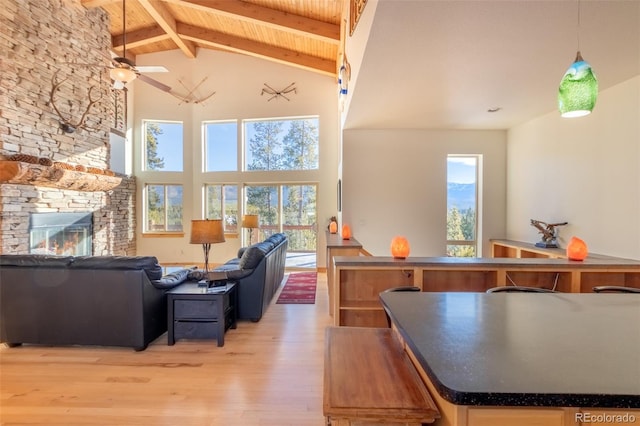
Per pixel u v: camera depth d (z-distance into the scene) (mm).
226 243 7277
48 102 4555
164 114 7219
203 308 3098
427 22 1977
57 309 2959
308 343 3119
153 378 2463
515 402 715
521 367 830
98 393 2262
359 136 5109
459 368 825
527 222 4523
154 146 7309
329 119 6875
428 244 5098
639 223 2881
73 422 1955
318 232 6918
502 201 5059
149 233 7277
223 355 2861
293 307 4289
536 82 2994
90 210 5438
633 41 2186
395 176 5094
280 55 6410
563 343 990
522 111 4008
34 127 4348
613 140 3145
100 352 2926
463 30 2070
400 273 2916
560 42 2217
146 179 7234
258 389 2314
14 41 4066
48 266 2949
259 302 3680
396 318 1252
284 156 7129
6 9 3963
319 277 6242
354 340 1415
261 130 7191
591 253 3395
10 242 4059
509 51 2355
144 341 2938
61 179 4559
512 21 1942
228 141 7266
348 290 2949
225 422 1958
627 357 890
